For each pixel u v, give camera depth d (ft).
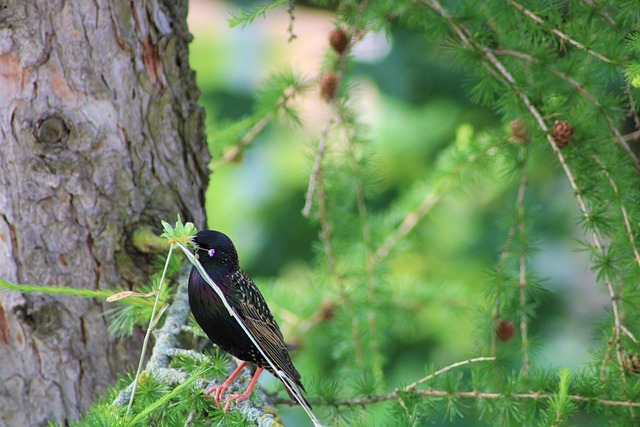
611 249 25.63
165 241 25.23
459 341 46.91
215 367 23.47
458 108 54.29
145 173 26.03
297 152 57.82
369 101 55.47
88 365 25.32
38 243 24.72
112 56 25.36
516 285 28.89
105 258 25.32
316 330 38.75
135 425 19.25
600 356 26.48
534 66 28.04
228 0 60.70
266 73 64.18
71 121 24.86
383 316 36.52
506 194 50.98
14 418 24.99
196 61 65.46
